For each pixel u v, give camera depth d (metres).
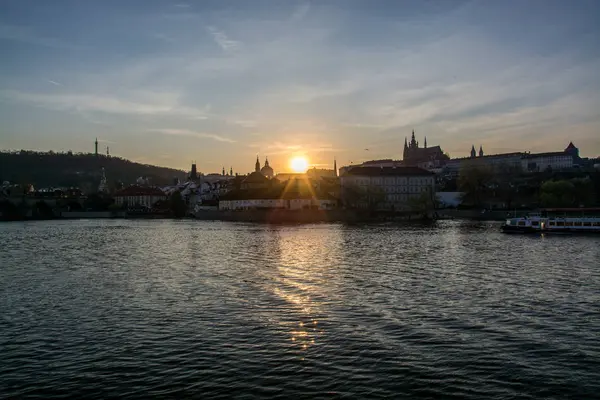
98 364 35.97
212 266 80.25
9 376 34.06
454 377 33.34
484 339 40.53
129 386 32.44
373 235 143.88
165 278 69.00
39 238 141.88
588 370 34.38
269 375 33.78
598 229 142.88
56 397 31.08
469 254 94.19
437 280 65.75
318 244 116.38
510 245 111.88
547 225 148.38
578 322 45.16
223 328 43.94
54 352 38.41
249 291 59.25
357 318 46.69
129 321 46.50
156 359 36.78
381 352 37.66
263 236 143.12
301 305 51.91
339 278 67.69
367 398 30.55
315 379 33.09
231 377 33.56
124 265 82.38
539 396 30.81
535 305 51.31
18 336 42.34
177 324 45.31
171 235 151.50
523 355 37.06
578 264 79.69
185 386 32.34
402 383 32.47
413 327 43.69
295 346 39.12
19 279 69.00
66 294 58.53
